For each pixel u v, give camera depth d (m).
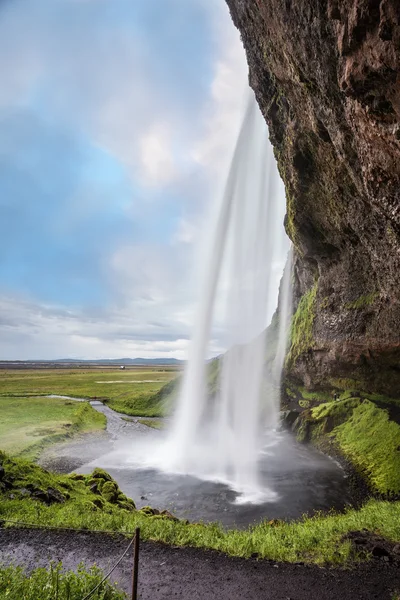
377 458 26.11
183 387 52.12
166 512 17.67
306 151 28.03
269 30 21.44
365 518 15.19
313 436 35.84
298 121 26.05
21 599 7.50
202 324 51.25
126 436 41.91
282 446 36.03
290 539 12.81
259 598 9.03
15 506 13.77
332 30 15.31
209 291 51.50
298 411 44.72
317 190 30.62
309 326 46.94
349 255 35.38
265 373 56.84
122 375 142.00
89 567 9.98
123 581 9.52
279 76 23.75
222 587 9.47
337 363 39.81
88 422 47.75
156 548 11.52
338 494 23.23
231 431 42.03
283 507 21.27
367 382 36.53
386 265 26.17
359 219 26.44
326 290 41.91
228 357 57.78
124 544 11.56
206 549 11.64
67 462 31.34
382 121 14.80
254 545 11.94
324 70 17.39
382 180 18.02
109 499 17.98
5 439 35.34
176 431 44.22
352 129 17.88
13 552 10.67
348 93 14.86
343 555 11.25
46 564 10.09
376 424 30.12
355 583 9.80
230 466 30.00
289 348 53.44
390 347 31.62
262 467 29.52
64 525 12.52
